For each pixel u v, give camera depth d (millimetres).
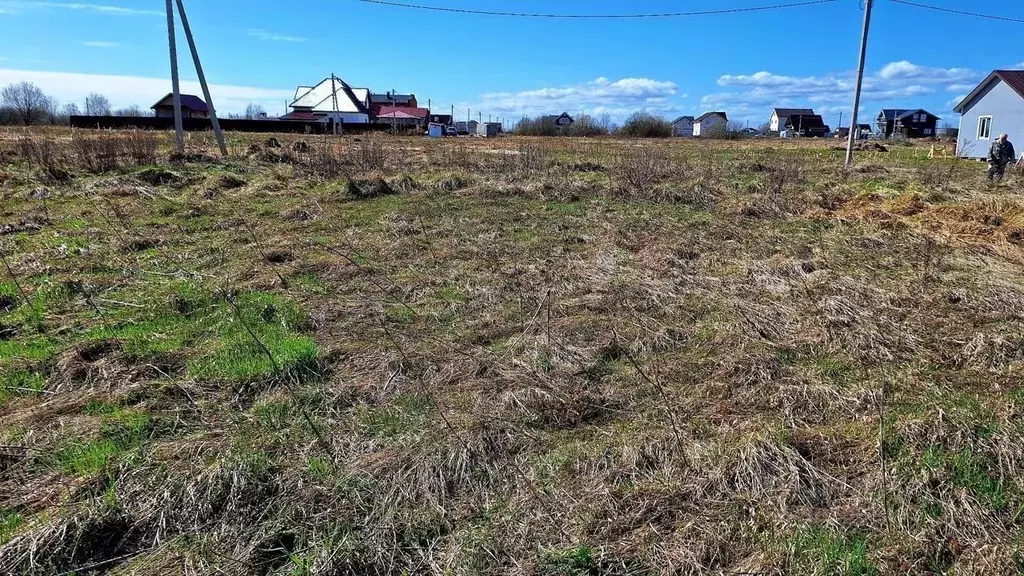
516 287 5945
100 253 6934
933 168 16250
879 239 7723
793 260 6738
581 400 3748
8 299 5383
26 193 10438
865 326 4855
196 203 9883
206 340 4574
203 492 2836
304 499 2850
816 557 2516
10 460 3113
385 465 3057
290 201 10242
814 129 80250
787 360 4348
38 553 2486
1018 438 3188
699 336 4742
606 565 2512
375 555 2551
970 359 4273
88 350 4223
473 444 3217
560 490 2959
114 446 3213
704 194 10758
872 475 3002
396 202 10289
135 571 2471
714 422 3555
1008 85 23047
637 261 6918
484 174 13188
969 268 6609
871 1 15805
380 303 5465
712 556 2545
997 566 2459
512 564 2521
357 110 60906
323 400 3744
